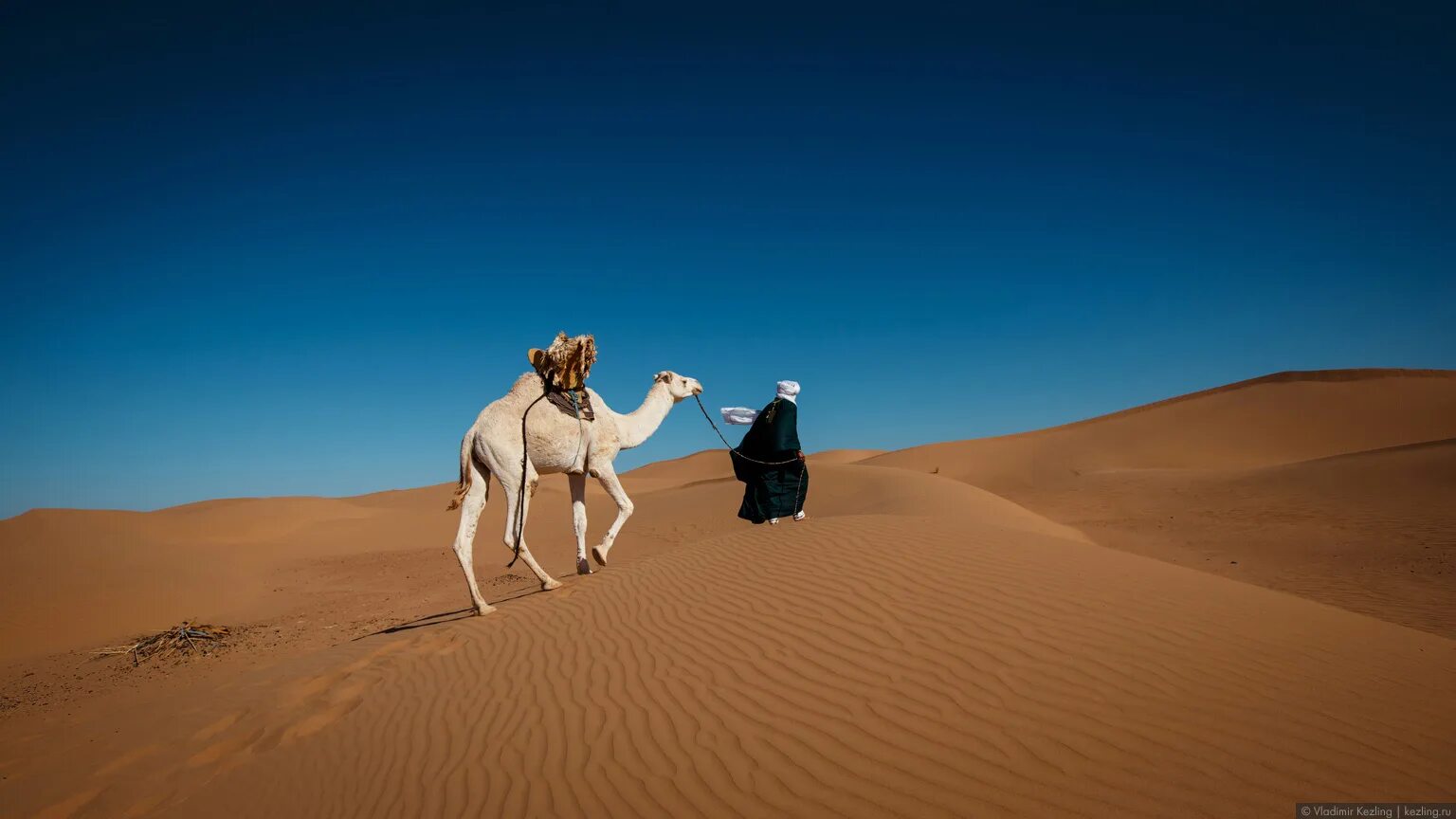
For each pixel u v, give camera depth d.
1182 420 59.16
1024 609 6.58
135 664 15.23
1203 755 4.29
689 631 7.50
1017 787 4.21
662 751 5.34
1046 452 55.12
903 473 32.75
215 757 7.27
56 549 26.98
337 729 7.33
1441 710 4.66
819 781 4.59
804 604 7.51
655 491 50.88
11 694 13.55
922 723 5.02
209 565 26.92
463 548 10.48
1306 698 4.85
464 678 7.83
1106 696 5.03
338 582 25.41
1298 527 21.91
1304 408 58.44
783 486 11.55
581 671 7.16
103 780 6.93
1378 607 13.30
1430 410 55.94
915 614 6.77
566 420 10.76
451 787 5.57
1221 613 6.29
